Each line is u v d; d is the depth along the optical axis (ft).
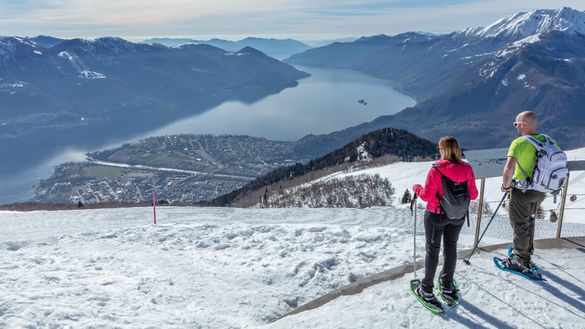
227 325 20.77
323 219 61.93
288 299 24.48
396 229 38.47
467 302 18.26
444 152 16.94
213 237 37.68
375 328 16.84
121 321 19.88
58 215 67.05
